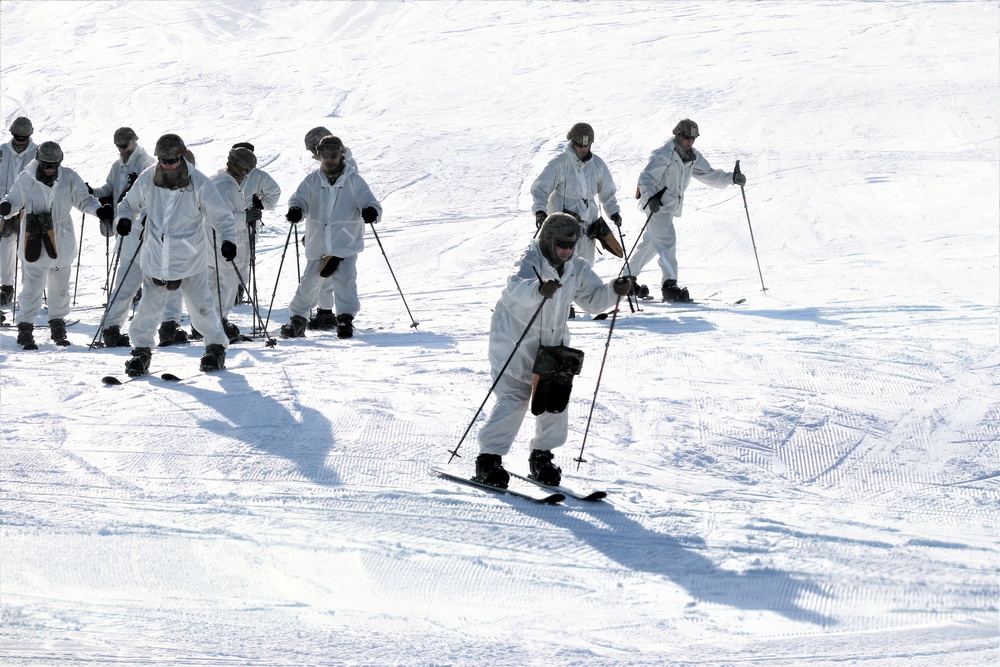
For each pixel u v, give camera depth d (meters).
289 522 13.30
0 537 12.66
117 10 118.81
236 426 17.45
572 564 12.07
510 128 69.50
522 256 14.00
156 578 11.48
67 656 9.38
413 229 47.44
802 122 66.75
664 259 30.55
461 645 9.84
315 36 106.56
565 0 114.62
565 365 13.86
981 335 23.36
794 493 14.74
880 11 101.44
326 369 21.69
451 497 14.27
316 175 27.69
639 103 74.06
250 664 9.28
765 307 28.48
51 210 27.98
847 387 19.23
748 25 98.81
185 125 74.44
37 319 33.06
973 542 12.82
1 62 97.44
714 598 11.16
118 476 15.18
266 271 41.34
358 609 10.75
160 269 21.02
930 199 49.00
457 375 20.84
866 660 9.65
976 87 71.56
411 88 83.00
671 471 15.54
